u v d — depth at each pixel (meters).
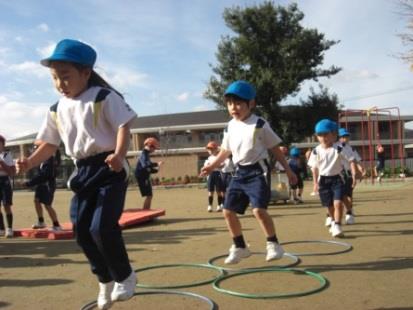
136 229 5.61
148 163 6.93
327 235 4.55
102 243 2.10
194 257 3.79
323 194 4.62
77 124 2.20
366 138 27.08
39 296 2.79
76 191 2.21
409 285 2.71
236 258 3.29
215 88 19.45
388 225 5.01
